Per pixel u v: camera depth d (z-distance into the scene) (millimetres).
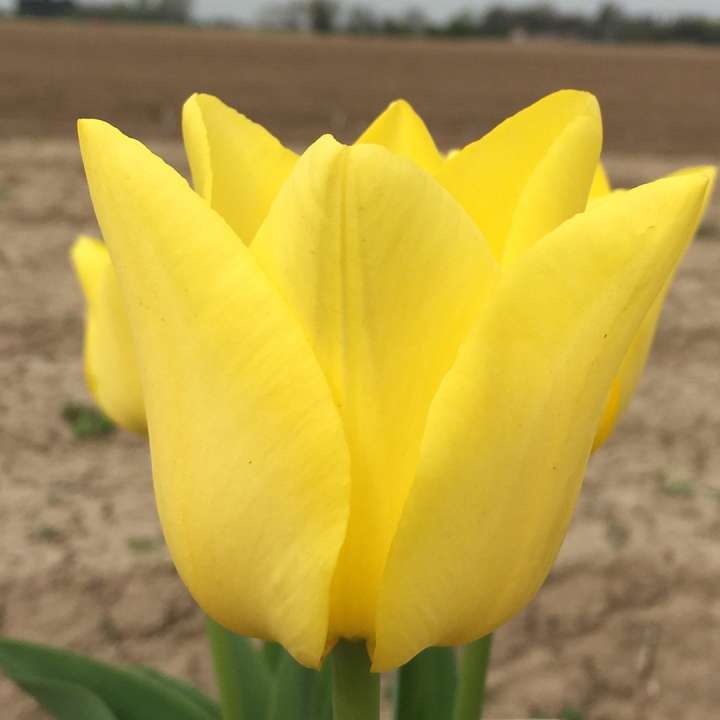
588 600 492
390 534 113
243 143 138
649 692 445
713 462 660
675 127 2568
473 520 110
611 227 106
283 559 112
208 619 210
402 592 111
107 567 505
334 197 102
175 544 121
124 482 605
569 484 117
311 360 106
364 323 107
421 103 2857
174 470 117
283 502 110
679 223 110
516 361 106
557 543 121
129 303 118
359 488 111
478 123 2514
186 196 108
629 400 165
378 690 129
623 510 579
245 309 106
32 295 942
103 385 211
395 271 105
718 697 444
